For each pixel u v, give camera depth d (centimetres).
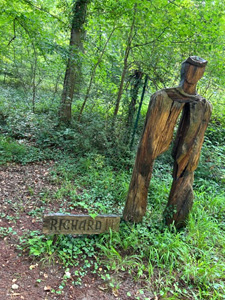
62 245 249
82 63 563
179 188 290
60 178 400
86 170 430
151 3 434
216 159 475
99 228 257
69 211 320
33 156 465
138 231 276
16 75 752
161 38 484
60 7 596
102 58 573
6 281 205
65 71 614
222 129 585
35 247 241
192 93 258
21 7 547
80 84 610
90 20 568
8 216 294
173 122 263
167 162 512
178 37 484
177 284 222
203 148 493
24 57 715
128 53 517
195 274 227
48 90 759
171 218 296
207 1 470
